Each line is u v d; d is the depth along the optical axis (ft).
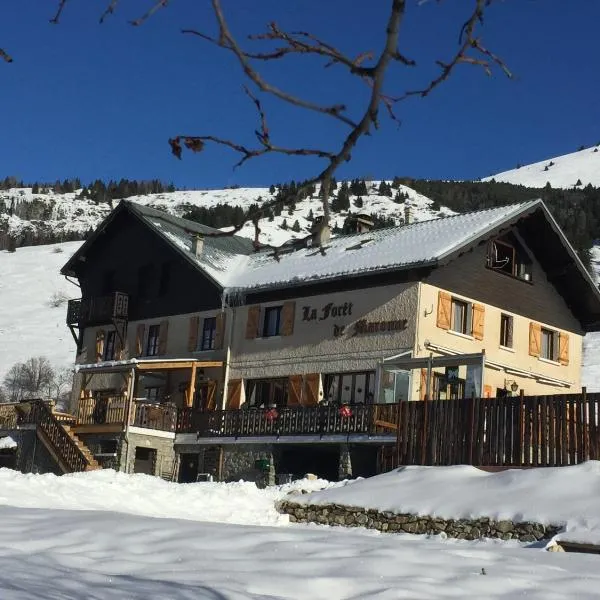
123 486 68.39
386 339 93.66
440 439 66.90
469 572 32.19
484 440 64.23
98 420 106.32
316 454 98.78
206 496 67.26
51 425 104.68
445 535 54.95
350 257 103.65
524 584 30.66
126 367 106.11
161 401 112.16
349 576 30.32
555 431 60.39
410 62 9.23
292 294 104.27
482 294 99.50
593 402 59.11
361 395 95.61
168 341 117.19
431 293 93.56
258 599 25.94
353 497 61.77
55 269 370.94
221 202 638.12
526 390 103.04
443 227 104.01
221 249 124.06
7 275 362.53
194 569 30.60
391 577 30.53
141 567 30.71
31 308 318.65
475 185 574.56
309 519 63.26
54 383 225.15
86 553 32.81
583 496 52.54
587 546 46.39
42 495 62.28
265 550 34.45
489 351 98.99
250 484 72.59
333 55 9.20
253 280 109.60
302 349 101.55
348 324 97.60
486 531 53.31
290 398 101.19
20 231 578.25
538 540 50.70
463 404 66.08
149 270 123.03
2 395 212.64
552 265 107.24
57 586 25.64
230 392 107.86
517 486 56.49
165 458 104.68
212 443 100.89
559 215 472.03
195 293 115.34
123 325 123.34
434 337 92.89
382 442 83.97
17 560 30.01
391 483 63.41
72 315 128.77
